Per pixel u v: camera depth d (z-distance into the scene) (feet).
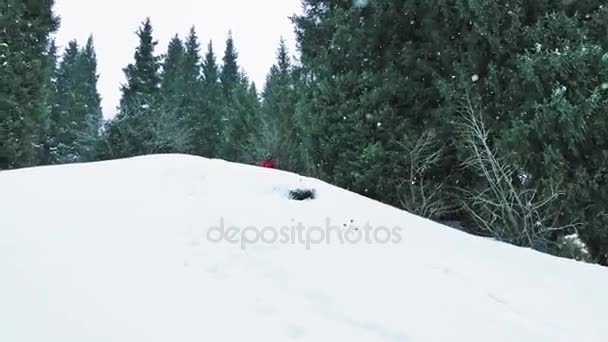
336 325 10.77
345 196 23.06
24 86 53.78
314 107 46.14
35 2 58.44
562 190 32.50
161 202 18.28
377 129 42.04
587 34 35.40
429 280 14.25
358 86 44.37
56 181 19.95
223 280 12.53
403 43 46.14
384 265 14.98
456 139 40.40
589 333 12.57
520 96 36.06
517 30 37.58
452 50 41.45
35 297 9.76
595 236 32.78
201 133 120.67
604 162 32.27
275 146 72.84
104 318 9.37
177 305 10.52
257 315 10.74
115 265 12.08
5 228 13.60
